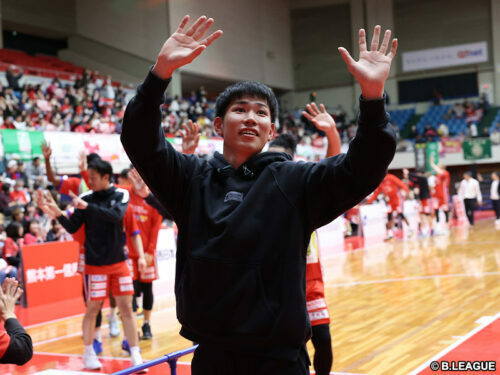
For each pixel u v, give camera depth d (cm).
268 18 2667
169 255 943
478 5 2600
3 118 1274
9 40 2155
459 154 2372
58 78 1844
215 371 149
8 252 779
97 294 438
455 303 620
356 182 147
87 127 1424
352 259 1063
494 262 898
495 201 1739
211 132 1862
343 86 2784
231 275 146
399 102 2723
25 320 668
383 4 2719
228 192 155
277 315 145
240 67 2442
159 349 504
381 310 610
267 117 166
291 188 152
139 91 152
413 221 1705
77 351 508
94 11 2212
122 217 438
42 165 1107
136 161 157
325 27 2809
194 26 152
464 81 2634
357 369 410
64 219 439
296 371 147
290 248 149
